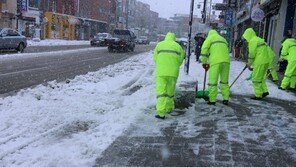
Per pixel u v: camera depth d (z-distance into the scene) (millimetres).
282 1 19672
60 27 59656
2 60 20609
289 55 12172
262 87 10531
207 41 9281
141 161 5441
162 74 7781
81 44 51875
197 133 6859
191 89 8820
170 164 5348
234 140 6492
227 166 5305
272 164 5430
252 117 8219
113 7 87188
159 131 6926
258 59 10211
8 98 9445
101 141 6277
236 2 41469
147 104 9039
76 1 66188
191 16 13930
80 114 8062
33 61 21016
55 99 9672
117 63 22438
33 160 5332
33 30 51656
